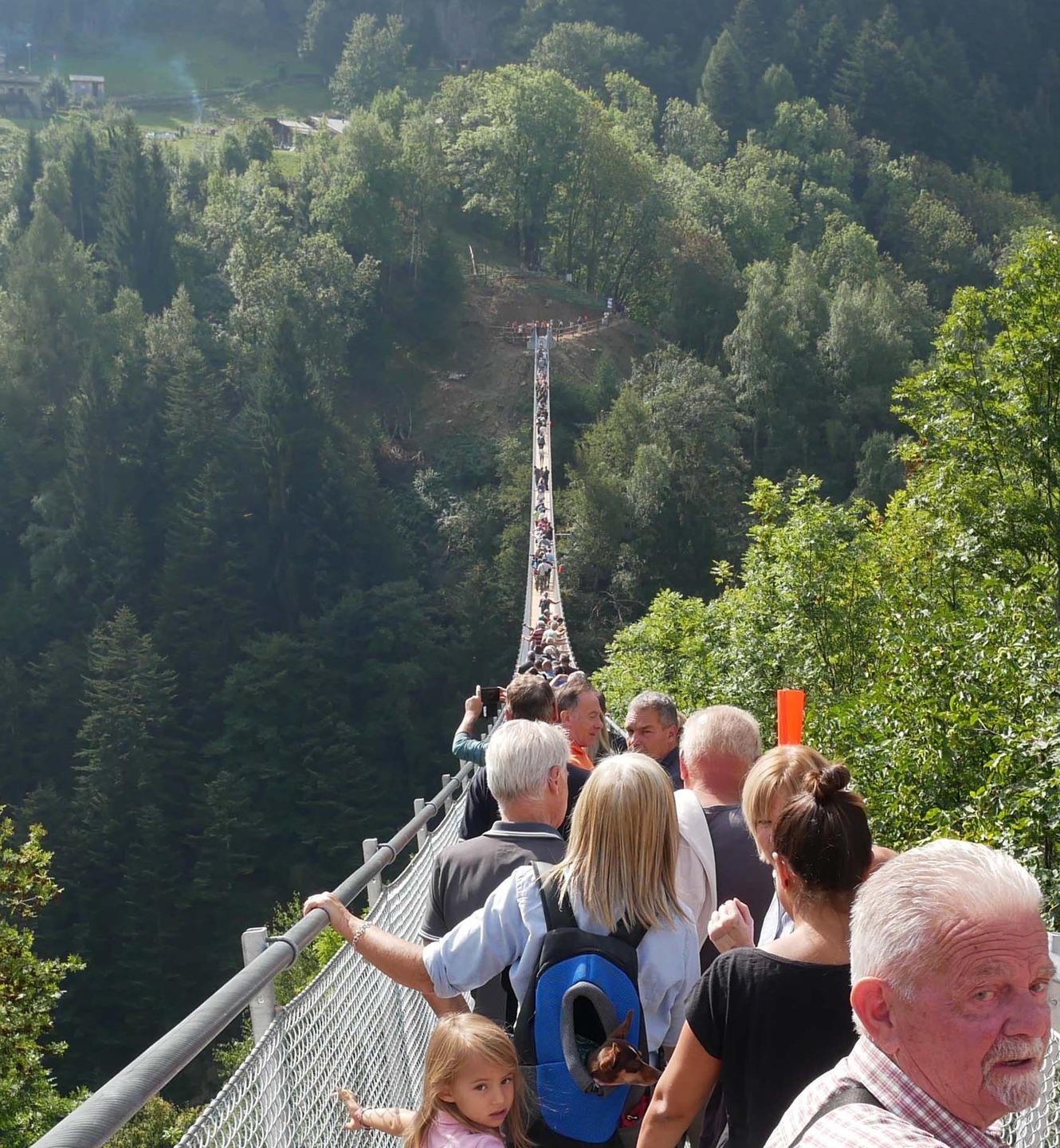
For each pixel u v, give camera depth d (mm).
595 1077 2938
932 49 171250
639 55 169750
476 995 3453
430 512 85438
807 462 86938
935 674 11211
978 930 1795
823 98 166000
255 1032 3090
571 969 3066
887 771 10555
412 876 5805
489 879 3537
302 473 76500
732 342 91688
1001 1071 1801
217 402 81625
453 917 3572
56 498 76938
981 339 21016
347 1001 3842
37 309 88125
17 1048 13266
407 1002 4703
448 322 102125
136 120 175000
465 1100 2910
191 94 183375
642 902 3135
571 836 3217
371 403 96250
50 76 173125
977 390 20578
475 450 92125
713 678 19469
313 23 188875
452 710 69562
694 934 3219
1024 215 143625
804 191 135750
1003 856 1901
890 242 135375
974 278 131125
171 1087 28422
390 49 172625
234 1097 2732
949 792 10398
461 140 112312
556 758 3707
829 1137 1802
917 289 109312
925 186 146625
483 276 109062
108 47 192250
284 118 171250
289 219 109250
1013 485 20578
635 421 78125
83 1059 49344
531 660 16625
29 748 64688
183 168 127250
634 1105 3145
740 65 157250
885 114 162750
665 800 3186
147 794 56938
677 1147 2877
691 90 167125
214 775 61250
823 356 91812
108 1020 50938
